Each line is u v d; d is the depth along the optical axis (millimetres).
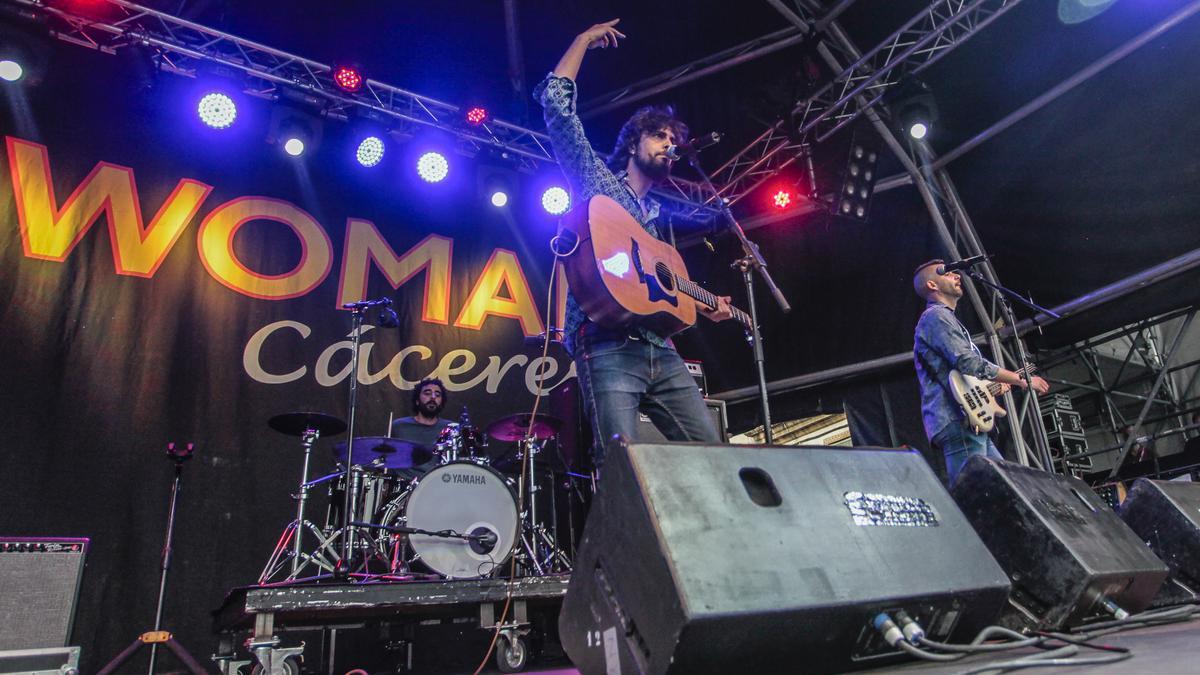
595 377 2186
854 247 7078
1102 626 2016
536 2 6152
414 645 5402
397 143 6645
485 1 6074
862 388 7125
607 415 2127
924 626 1538
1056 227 6344
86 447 5094
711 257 7414
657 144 2510
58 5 5262
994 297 6797
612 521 1460
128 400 5297
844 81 6457
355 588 3184
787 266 7238
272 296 5992
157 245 5695
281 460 5637
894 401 6980
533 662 4414
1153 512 2762
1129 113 5656
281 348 5914
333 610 3148
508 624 3562
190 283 5734
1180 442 8461
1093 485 6824
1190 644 1453
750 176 7133
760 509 1447
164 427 5352
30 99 5520
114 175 5672
